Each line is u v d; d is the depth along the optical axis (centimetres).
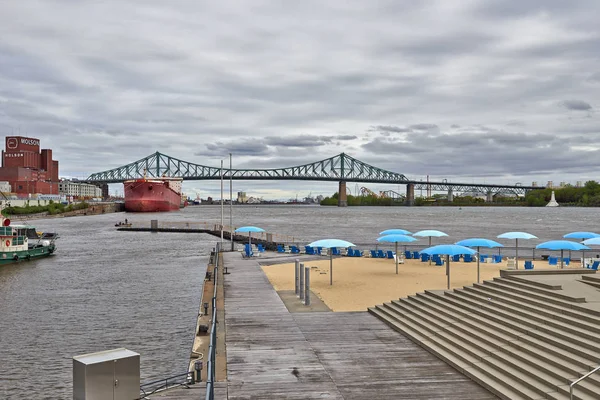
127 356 1453
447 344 1817
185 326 2762
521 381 1425
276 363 1720
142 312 3075
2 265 5306
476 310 1967
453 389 1488
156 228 10612
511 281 2150
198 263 5366
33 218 16938
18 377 2041
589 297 1764
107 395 1409
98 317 2948
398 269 3966
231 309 2500
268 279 3394
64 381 2003
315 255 4872
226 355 1806
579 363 1380
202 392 1539
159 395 1546
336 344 1923
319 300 2733
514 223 14688
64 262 5519
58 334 2606
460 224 14025
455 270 3903
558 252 5559
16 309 3153
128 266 5150
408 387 1507
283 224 14012
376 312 2373
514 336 1669
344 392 1474
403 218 18800
